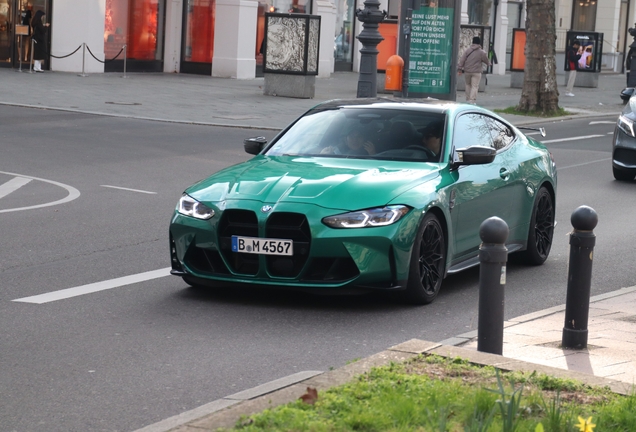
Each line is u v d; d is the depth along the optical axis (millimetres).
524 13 58000
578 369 6207
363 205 7727
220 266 7984
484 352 5820
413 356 5730
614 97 39938
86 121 21578
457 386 5168
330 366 6195
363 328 7402
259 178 8148
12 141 18250
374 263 7652
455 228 8547
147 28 36906
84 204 12766
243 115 24250
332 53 42438
